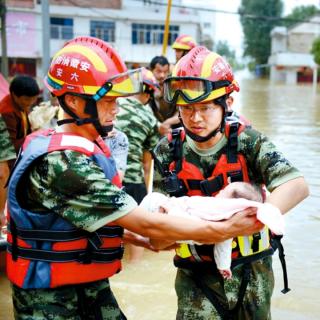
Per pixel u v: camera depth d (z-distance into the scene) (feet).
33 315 7.43
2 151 14.65
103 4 117.29
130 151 15.70
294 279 14.49
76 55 7.14
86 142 7.21
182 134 8.87
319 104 81.97
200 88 7.95
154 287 14.12
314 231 18.47
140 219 7.06
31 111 20.15
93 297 7.70
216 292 8.75
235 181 8.43
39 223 7.18
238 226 7.27
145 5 132.46
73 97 7.23
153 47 121.29
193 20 122.31
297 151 35.01
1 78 22.81
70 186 6.92
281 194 7.90
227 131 8.47
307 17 233.35
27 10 105.19
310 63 188.24
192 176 8.61
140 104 16.11
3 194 14.78
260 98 98.22
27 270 7.32
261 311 8.83
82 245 7.29
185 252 8.71
